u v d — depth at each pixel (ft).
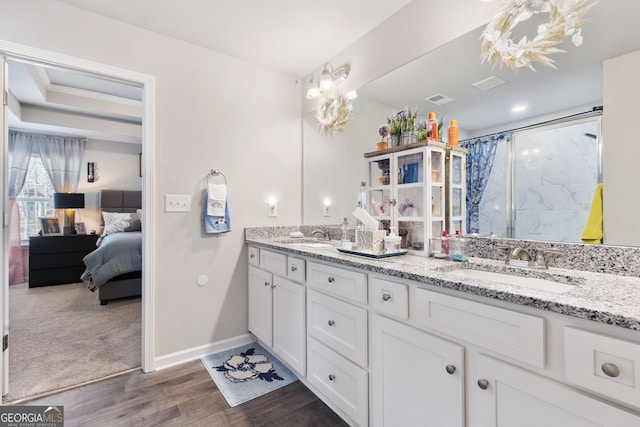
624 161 3.32
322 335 5.10
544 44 3.83
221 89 7.34
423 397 3.49
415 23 5.48
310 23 6.19
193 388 5.75
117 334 8.27
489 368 2.86
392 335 3.87
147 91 6.37
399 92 5.78
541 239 4.00
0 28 5.08
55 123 13.61
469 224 4.80
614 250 3.42
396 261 4.46
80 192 15.83
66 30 5.58
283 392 5.63
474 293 2.96
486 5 4.47
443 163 5.12
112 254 10.90
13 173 14.06
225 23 6.20
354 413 4.43
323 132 7.80
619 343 2.12
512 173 4.28
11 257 13.94
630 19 3.28
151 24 6.23
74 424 4.76
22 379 5.98
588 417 2.25
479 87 4.59
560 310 2.37
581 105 3.60
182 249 6.81
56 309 10.36
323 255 4.99
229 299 7.48
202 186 7.07
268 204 8.09
